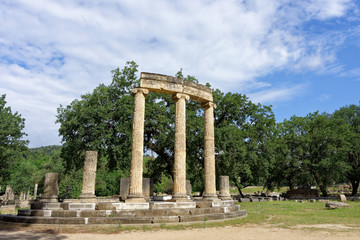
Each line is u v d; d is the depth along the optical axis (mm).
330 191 62812
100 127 29109
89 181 17047
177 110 20750
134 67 34469
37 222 14195
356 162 47500
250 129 38281
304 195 45219
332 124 45938
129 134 28812
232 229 13734
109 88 33750
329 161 41812
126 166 30734
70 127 30734
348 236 11312
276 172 47094
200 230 13422
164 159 35875
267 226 14617
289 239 10773
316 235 11625
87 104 31422
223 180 22219
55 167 62000
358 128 48750
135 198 17172
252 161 36094
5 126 40000
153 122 30484
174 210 16125
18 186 53406
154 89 20141
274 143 42250
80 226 13805
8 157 41281
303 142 45375
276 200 40312
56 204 15828
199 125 32469
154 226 14141
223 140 33438
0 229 13438
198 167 37594
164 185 60656
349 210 22516
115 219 14367
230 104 38312
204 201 19141
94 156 17641
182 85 21203
